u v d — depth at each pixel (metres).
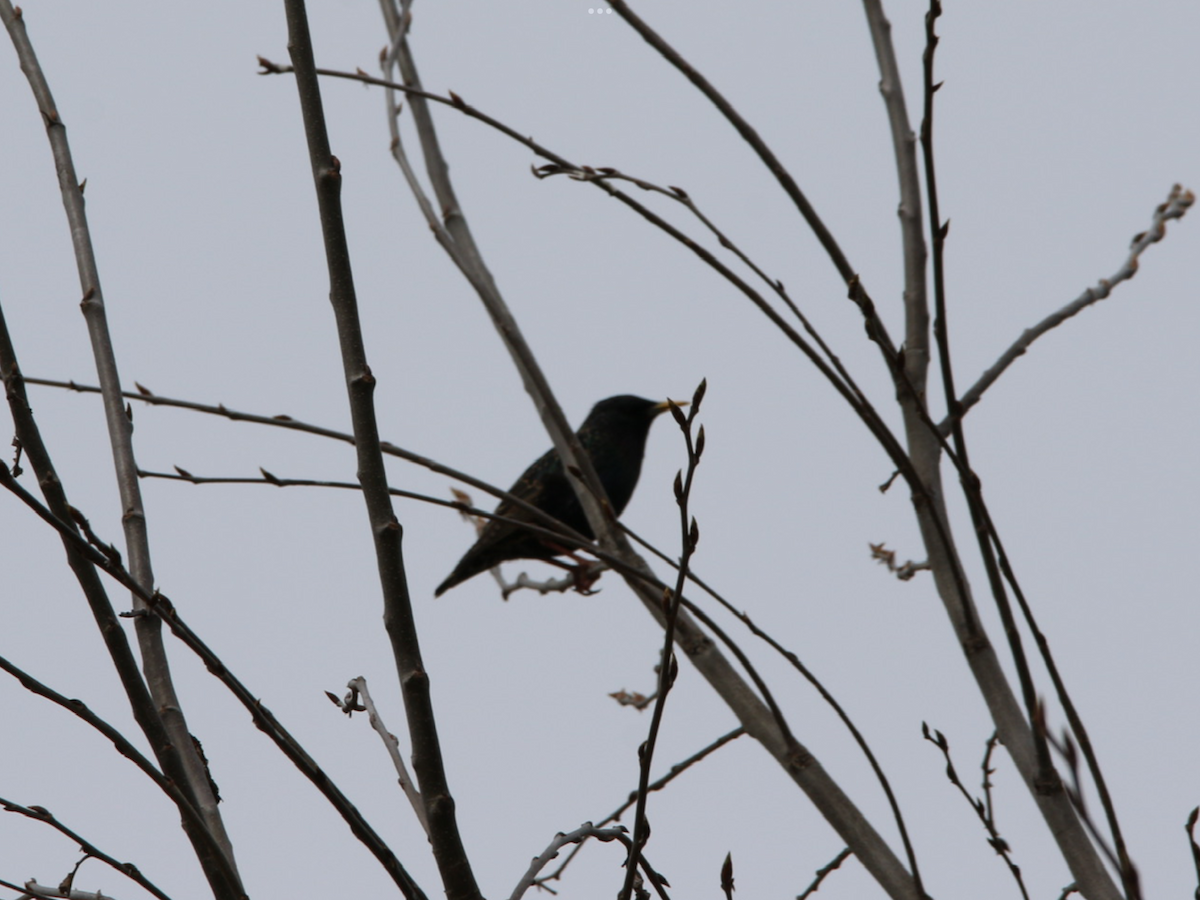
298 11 5.43
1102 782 5.50
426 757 4.99
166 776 5.02
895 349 6.28
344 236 5.26
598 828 5.60
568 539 6.32
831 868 7.34
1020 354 7.93
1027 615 5.79
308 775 4.82
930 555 7.32
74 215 6.47
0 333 5.07
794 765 6.99
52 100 6.63
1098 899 6.43
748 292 6.57
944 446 6.10
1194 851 5.32
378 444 5.12
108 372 6.25
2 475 4.57
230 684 4.83
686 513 4.45
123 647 5.17
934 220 6.11
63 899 5.39
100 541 4.81
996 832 5.96
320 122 5.34
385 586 5.04
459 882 4.96
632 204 6.62
